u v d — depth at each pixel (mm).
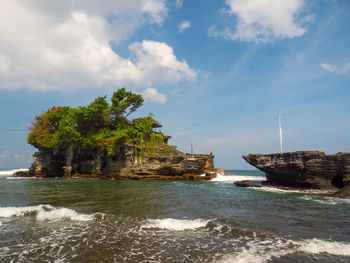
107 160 51156
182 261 6449
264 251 7180
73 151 51625
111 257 6688
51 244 7629
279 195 20875
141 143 50688
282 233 9023
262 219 11258
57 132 48531
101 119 53250
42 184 30125
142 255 6844
